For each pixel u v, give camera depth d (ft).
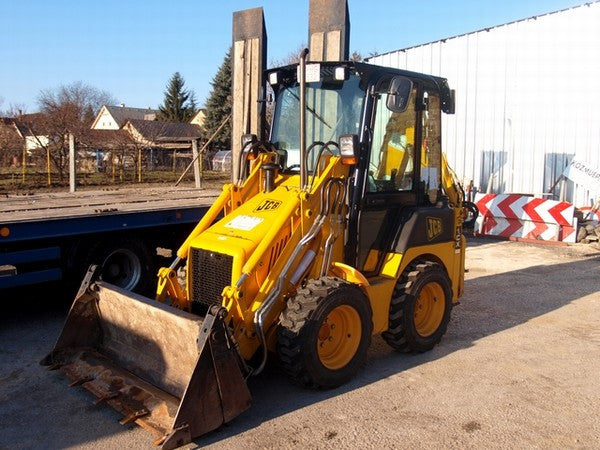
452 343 19.45
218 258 15.20
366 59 58.90
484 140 49.70
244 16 31.40
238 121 32.17
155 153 105.81
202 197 29.48
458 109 51.13
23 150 86.07
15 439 12.91
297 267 15.15
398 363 17.54
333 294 14.62
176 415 11.99
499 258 34.53
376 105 16.56
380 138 16.99
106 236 22.30
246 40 31.42
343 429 13.39
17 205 24.66
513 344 19.43
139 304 14.35
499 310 23.56
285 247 15.01
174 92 187.01
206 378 12.40
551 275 30.01
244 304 14.21
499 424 13.75
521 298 25.46
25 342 19.16
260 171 17.35
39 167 92.17
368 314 15.72
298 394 15.19
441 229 18.72
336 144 16.02
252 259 14.29
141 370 14.60
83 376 14.96
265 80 19.07
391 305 17.15
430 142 18.94
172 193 32.27
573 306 24.18
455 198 20.16
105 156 98.07
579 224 39.91
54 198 28.68
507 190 48.39
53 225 20.11
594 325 21.61
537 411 14.46
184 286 16.56
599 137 42.83
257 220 15.57
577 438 13.15
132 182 81.00
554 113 45.19
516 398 15.20
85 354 15.81
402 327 17.13
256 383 15.85
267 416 13.97
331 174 15.70
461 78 50.75
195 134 155.43
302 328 14.08
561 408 14.65
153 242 24.20
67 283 21.74
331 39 27.61
